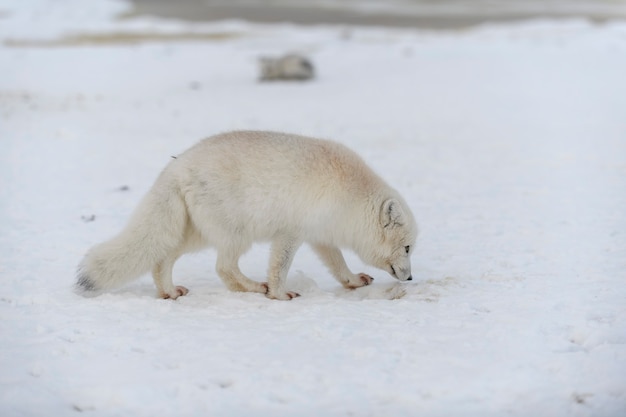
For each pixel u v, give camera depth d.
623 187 16.00
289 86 32.16
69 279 10.75
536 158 19.16
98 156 19.69
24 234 13.01
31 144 20.95
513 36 47.09
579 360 7.70
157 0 70.25
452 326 8.77
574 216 13.93
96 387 7.27
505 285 10.25
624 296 9.66
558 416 6.81
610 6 71.62
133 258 9.70
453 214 14.36
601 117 24.38
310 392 7.22
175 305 9.71
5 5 55.81
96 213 14.57
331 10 66.31
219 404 7.02
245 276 10.50
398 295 10.17
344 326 8.77
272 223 9.85
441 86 31.38
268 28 52.06
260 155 9.77
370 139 21.84
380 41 45.84
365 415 6.82
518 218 13.95
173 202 9.78
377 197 10.23
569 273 10.73
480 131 22.89
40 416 6.83
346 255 12.46
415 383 7.33
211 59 38.88
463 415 6.81
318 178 9.80
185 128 23.44
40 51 39.72
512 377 7.39
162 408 6.95
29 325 8.91
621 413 6.85
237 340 8.42
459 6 70.94
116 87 31.28
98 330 8.72
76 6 59.47
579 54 38.78
